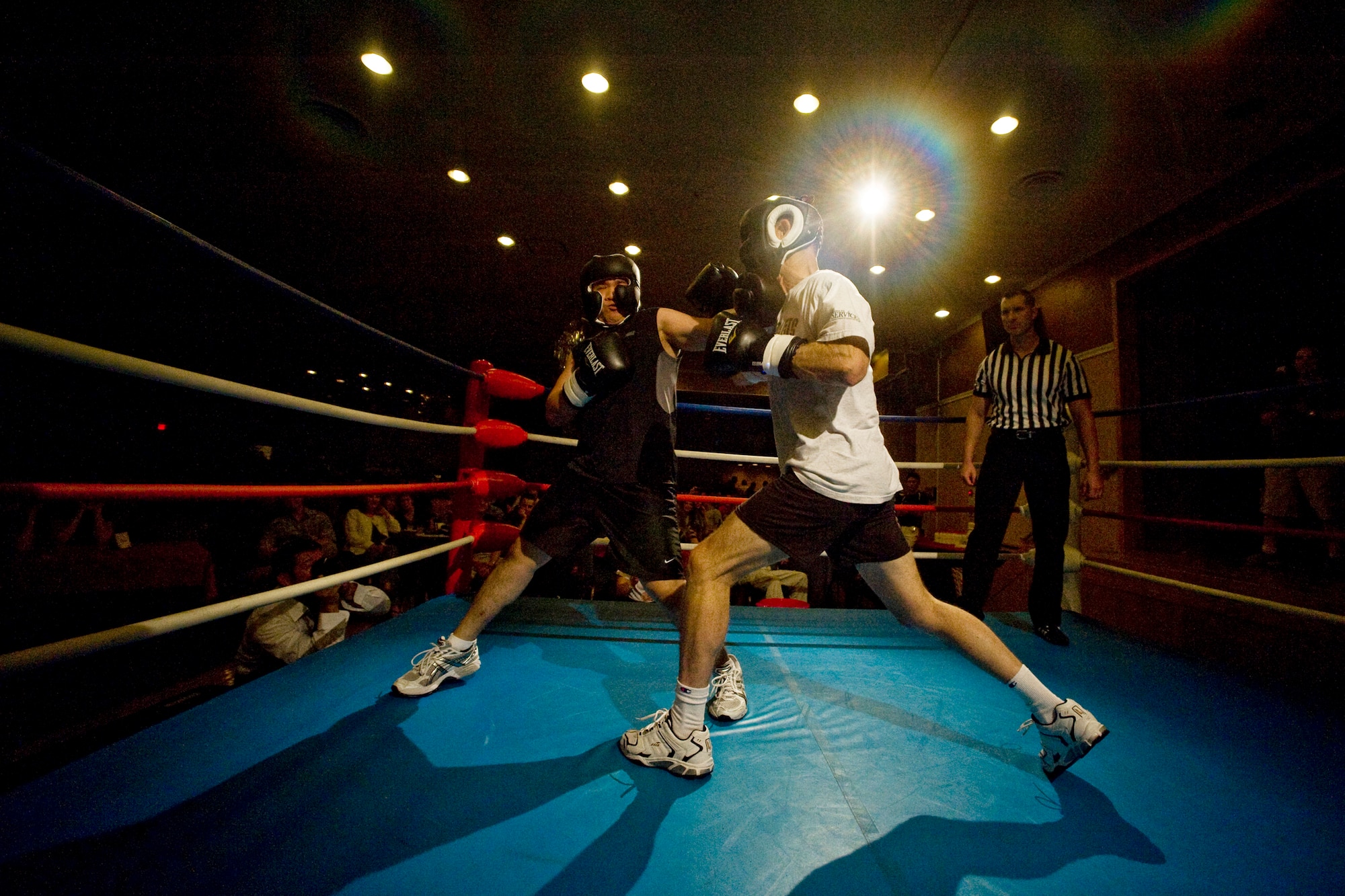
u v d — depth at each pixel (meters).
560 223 5.84
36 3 3.28
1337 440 3.69
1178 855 1.06
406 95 4.04
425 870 0.96
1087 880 0.99
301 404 1.50
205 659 3.98
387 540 6.77
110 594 4.19
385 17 3.37
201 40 3.55
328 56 3.69
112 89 4.01
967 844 1.07
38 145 4.62
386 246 6.48
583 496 1.54
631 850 1.03
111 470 6.60
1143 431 5.49
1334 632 2.09
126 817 1.06
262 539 4.75
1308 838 1.12
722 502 2.85
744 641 2.34
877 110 4.00
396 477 10.04
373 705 1.57
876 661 2.08
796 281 1.46
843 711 1.63
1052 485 2.38
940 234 5.70
